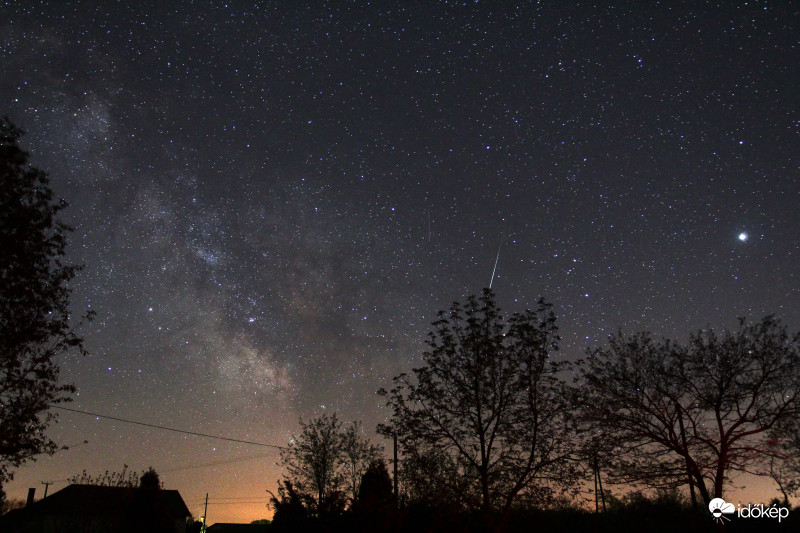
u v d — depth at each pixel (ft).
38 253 47.96
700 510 67.62
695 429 64.18
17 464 48.26
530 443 52.06
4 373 46.73
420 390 54.85
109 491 95.35
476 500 49.96
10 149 46.57
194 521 154.30
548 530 61.52
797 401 60.95
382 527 42.06
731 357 64.03
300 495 43.70
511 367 53.62
